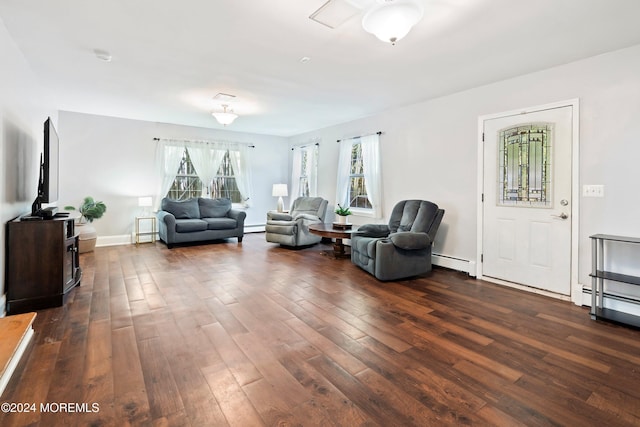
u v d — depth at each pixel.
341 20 2.39
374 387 1.73
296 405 1.58
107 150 5.79
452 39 2.67
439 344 2.22
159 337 2.29
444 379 1.81
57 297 2.83
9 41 2.68
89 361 1.95
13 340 1.97
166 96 4.41
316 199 6.41
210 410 1.54
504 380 1.81
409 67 3.29
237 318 2.63
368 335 2.35
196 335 2.32
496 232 3.77
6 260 2.68
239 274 3.98
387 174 5.19
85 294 3.19
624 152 2.83
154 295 3.17
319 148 6.84
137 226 5.96
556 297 3.25
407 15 2.02
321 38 2.67
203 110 5.21
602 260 2.95
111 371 1.85
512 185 3.61
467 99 4.04
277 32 2.57
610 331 2.46
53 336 2.28
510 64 3.20
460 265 4.16
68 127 5.43
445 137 4.30
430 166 4.51
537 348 2.18
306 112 5.27
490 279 3.82
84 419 1.46
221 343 2.21
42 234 2.78
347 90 4.07
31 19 2.42
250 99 4.52
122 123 5.92
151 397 1.62
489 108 3.81
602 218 2.96
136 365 1.92
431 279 3.87
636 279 2.64
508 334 2.39
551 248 3.30
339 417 1.50
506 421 1.48
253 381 1.78
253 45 2.81
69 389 1.68
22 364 1.90
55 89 4.12
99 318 2.60
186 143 6.58
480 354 2.09
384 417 1.50
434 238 4.32
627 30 2.50
